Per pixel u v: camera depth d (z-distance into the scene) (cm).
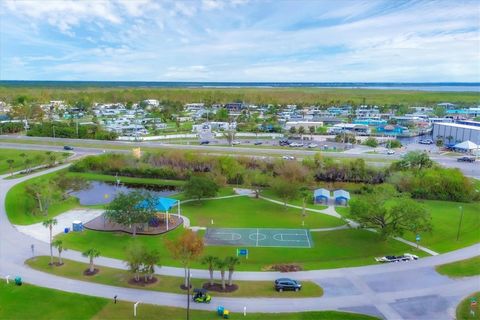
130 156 13162
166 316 4794
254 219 8688
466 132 18250
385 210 7394
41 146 16212
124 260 6247
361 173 12075
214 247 7162
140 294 5319
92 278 5750
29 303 5047
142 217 7594
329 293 5378
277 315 4816
